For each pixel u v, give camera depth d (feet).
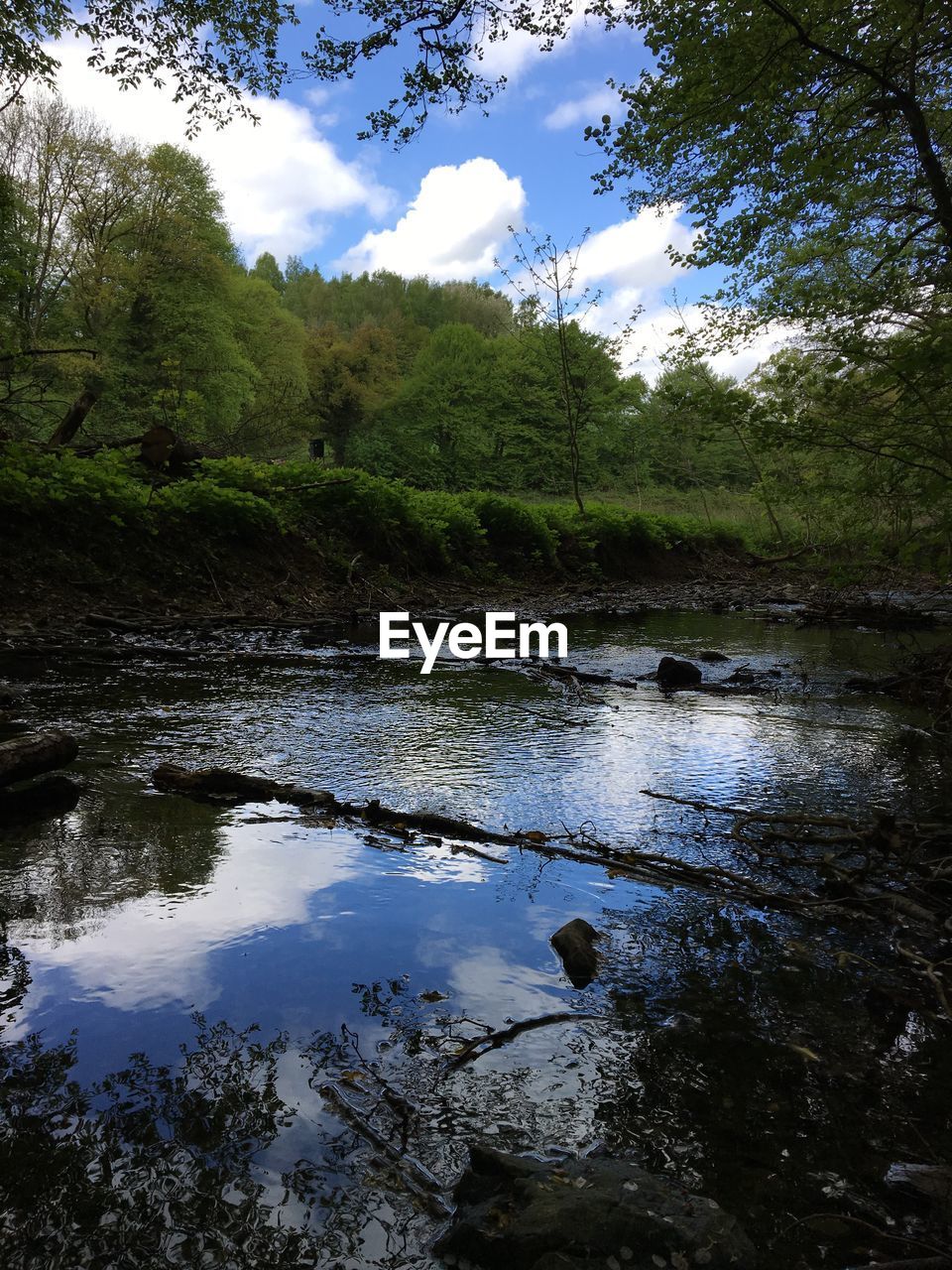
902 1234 4.19
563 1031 6.17
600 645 34.04
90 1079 5.23
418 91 23.54
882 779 14.35
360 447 184.75
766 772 14.65
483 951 7.44
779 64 19.92
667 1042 6.10
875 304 17.81
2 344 39.55
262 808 11.51
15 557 30.78
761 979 7.20
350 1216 4.17
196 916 7.86
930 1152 4.90
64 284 122.83
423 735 16.56
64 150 116.88
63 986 6.41
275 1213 4.17
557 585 64.75
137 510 35.47
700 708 20.86
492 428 160.56
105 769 13.03
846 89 21.91
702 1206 4.05
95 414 98.68
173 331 133.59
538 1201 4.00
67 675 21.43
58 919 7.66
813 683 25.40
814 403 18.43
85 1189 4.28
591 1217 3.86
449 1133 4.91
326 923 7.85
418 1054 5.74
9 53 35.01
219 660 25.52
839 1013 6.64
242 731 16.15
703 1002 6.74
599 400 110.73
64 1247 3.89
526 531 67.46
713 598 61.11
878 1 19.02
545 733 17.22
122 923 7.64
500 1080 5.49
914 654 24.39
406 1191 4.39
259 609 36.76
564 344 88.69
